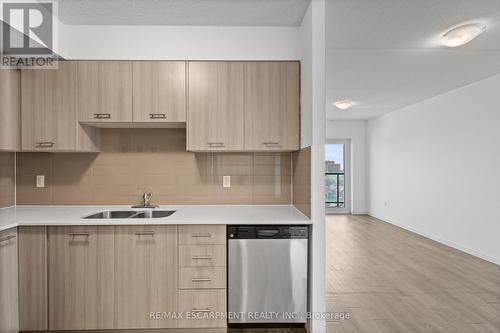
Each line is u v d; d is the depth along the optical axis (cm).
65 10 242
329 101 582
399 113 659
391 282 342
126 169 298
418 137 589
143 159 299
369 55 338
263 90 266
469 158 456
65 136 258
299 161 271
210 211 274
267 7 241
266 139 265
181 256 234
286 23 268
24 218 237
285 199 304
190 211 274
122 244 232
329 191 843
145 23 265
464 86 466
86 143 271
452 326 250
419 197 584
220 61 266
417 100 570
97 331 233
